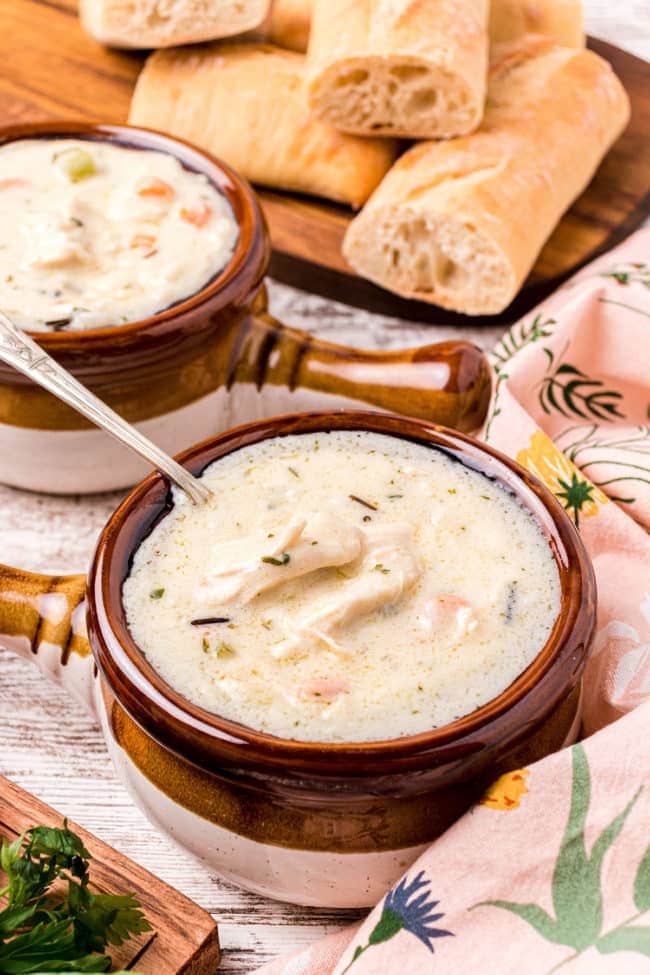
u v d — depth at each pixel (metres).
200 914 0.62
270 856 0.61
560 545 0.63
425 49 0.81
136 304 0.72
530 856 0.60
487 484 0.65
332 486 0.65
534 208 0.80
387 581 0.62
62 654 0.65
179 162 0.78
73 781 0.67
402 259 0.81
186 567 0.63
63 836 0.61
